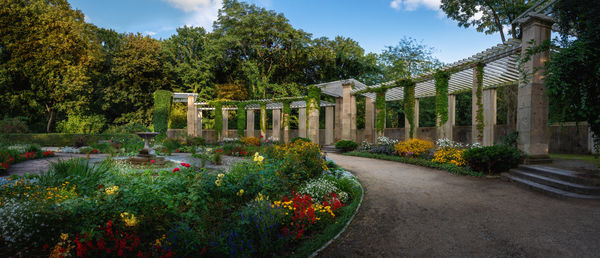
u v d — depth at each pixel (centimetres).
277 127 2367
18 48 2047
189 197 379
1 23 1994
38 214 278
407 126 1599
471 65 1116
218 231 326
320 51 2750
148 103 2812
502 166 757
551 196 536
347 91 1808
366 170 898
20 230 270
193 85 2852
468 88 1423
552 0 692
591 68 552
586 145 1105
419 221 418
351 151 1553
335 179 645
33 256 264
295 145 775
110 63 2912
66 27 2166
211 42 2625
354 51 2902
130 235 293
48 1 2266
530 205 478
